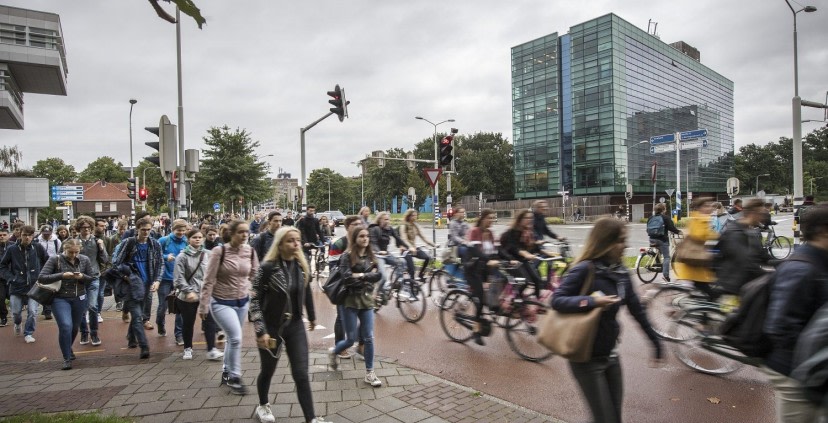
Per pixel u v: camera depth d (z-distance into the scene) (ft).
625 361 18.47
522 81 210.59
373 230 29.78
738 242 17.43
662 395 15.16
